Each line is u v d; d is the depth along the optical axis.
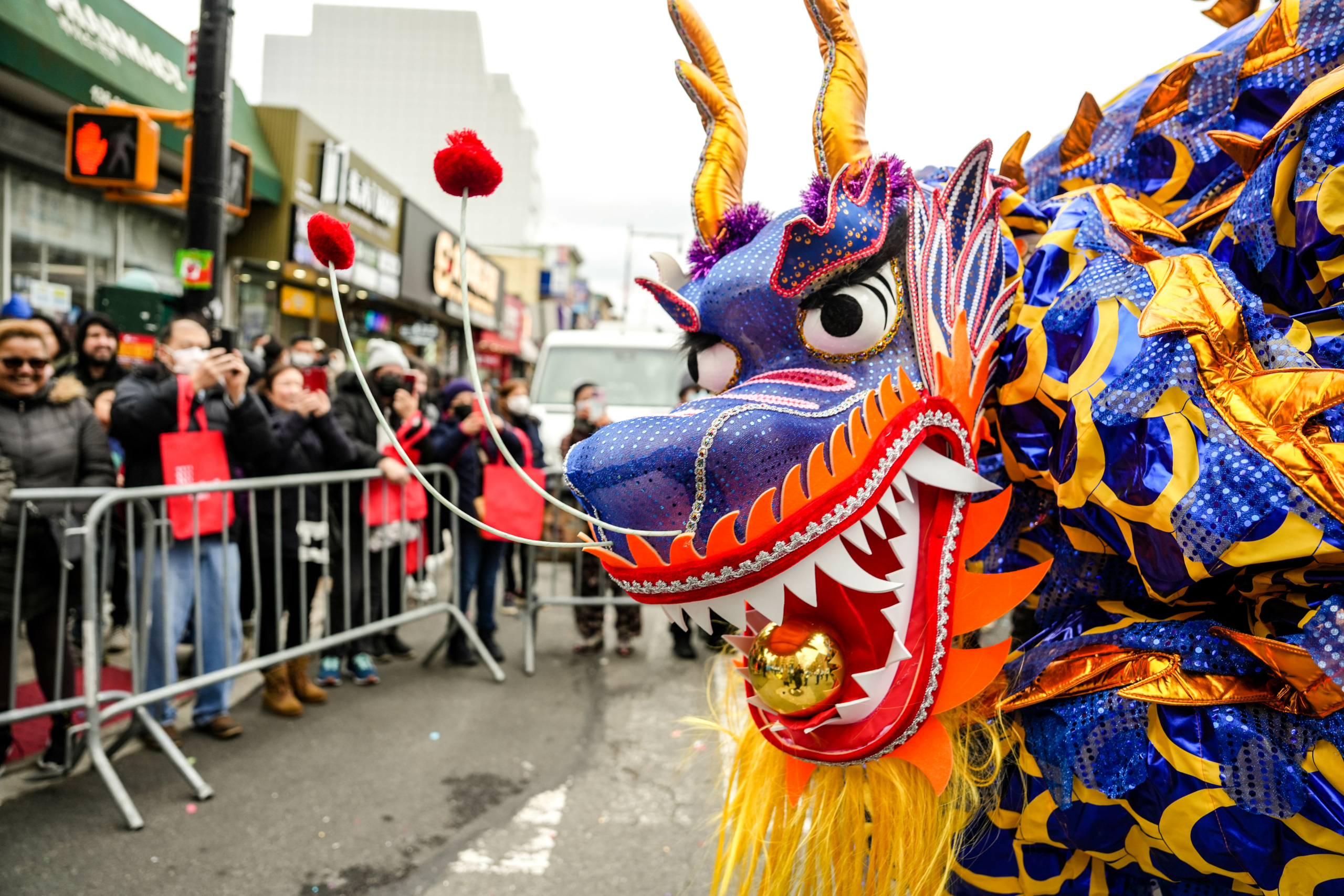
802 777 1.13
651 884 2.57
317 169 13.15
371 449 4.41
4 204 8.38
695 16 1.29
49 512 3.06
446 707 4.08
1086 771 1.04
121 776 3.18
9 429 3.07
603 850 2.77
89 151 5.09
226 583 3.54
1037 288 1.21
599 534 1.05
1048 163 1.62
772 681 1.01
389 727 3.80
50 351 3.19
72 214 9.37
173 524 3.39
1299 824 0.94
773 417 0.96
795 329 1.09
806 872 1.12
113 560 3.61
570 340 8.58
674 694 4.34
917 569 1.02
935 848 1.06
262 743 3.56
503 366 28.16
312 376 4.06
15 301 3.38
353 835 2.83
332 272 0.89
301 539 3.86
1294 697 0.96
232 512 3.65
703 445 0.95
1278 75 1.18
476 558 4.81
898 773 1.06
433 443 4.68
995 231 1.20
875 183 1.07
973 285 1.15
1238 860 0.97
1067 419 1.08
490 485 4.76
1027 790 1.11
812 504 0.92
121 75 8.82
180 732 3.65
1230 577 1.00
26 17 7.41
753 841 1.18
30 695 3.80
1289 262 1.08
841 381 1.06
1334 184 0.99
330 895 2.49
